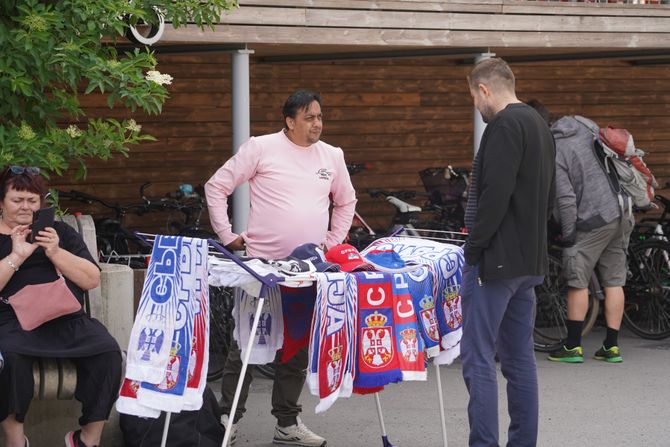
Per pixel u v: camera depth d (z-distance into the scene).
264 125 10.12
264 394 7.08
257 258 5.10
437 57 8.91
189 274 4.74
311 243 5.46
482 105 5.28
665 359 8.20
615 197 7.82
